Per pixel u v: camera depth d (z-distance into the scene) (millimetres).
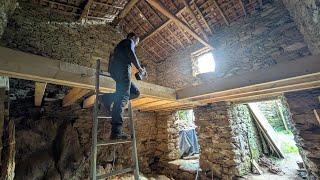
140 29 6652
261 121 6543
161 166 7047
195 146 8109
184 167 6254
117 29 7094
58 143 5176
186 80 6602
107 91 3311
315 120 3695
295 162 5828
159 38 6828
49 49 5328
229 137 5078
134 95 2689
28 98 5016
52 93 5324
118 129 2260
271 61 4582
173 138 7375
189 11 5234
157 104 5398
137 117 7227
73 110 5738
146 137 7340
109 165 5953
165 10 4699
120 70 2447
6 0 2668
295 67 2643
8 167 2531
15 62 2086
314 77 2932
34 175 4520
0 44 4598
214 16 5520
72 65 2627
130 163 6547
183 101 4656
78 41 5977
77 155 5340
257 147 6141
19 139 4621
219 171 5191
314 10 2467
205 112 5832
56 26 5625
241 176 4836
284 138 7914
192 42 6504
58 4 5418
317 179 3564
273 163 5676
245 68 5039
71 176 5074
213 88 3604
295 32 4262
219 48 5727
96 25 6535
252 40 5004
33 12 5316
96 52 6312
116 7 5957
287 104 4117
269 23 4742
